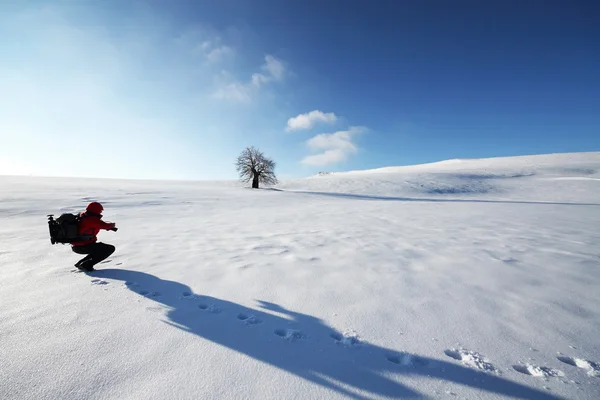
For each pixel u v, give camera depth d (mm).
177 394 2033
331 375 2314
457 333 2982
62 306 3441
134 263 5422
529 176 54156
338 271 5043
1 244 6938
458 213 15461
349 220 12453
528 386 2209
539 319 3279
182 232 9047
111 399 1959
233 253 6293
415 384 2230
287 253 6336
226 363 2414
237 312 3412
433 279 4645
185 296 3877
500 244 7312
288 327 3078
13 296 3730
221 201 22109
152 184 41000
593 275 4797
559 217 13469
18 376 2164
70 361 2361
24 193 19844
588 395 2109
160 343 2676
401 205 21438
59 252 6156
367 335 2941
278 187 51094
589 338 2887
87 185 30203
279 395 2072
